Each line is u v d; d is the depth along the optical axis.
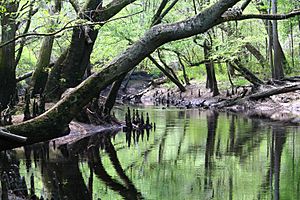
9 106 19.08
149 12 28.98
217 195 10.70
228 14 7.76
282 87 30.08
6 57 21.56
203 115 30.42
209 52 35.06
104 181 12.25
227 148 17.12
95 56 30.11
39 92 23.61
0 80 21.45
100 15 19.89
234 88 40.28
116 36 28.20
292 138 18.98
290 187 11.30
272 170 13.32
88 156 15.80
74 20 12.54
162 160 15.16
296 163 14.11
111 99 23.64
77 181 12.09
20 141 7.16
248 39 33.59
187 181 12.16
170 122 26.58
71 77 21.42
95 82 7.48
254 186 11.53
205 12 7.60
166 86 52.41
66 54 21.97
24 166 13.74
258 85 33.38
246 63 40.81
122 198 10.55
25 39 22.33
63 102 7.49
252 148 16.95
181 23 7.59
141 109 36.38
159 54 40.97
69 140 19.34
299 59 43.09
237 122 25.61
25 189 9.99
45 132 7.45
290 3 34.94
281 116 27.52
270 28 34.56
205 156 15.69
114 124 24.00
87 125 21.98
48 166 13.87
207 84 43.53
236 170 13.38
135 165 14.40
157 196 10.66
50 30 15.02
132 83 59.34
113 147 17.84
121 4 20.48
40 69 23.72
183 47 36.72
